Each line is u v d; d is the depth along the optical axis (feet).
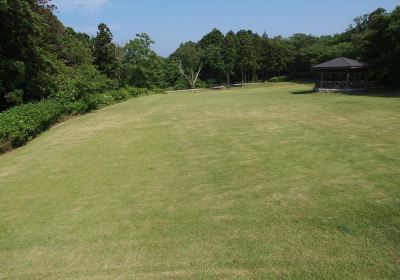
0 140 38.58
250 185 23.65
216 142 37.37
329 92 94.94
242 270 14.06
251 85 177.78
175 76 191.62
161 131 45.80
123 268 14.73
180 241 16.66
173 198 22.11
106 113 69.72
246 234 16.93
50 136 46.65
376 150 30.83
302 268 13.96
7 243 17.47
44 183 26.76
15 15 56.80
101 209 20.98
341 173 25.05
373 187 22.02
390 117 47.73
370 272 13.47
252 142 36.35
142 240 16.97
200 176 26.18
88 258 15.67
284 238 16.33
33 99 67.82
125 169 29.14
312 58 185.57
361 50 113.19
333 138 36.29
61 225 19.11
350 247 15.26
